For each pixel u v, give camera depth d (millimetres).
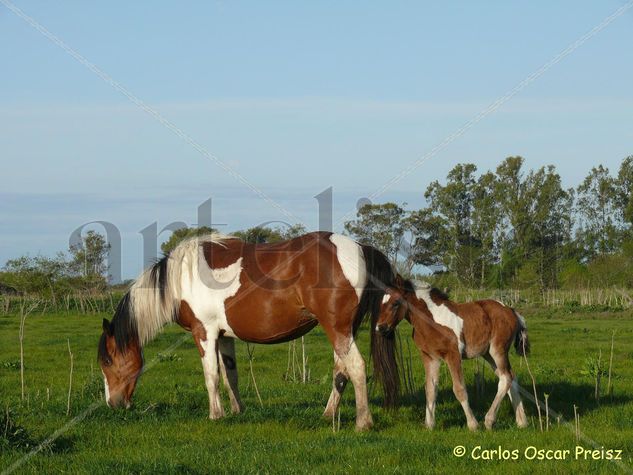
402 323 25969
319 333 24859
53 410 10453
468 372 13945
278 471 7262
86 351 19922
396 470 7215
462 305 9742
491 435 8906
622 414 10133
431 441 8531
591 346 19875
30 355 19094
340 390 9953
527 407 10742
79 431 9094
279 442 8445
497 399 9547
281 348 20500
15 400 11523
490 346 9680
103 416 9984
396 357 10188
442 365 14688
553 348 19484
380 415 10195
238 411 10523
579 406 10914
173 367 16828
